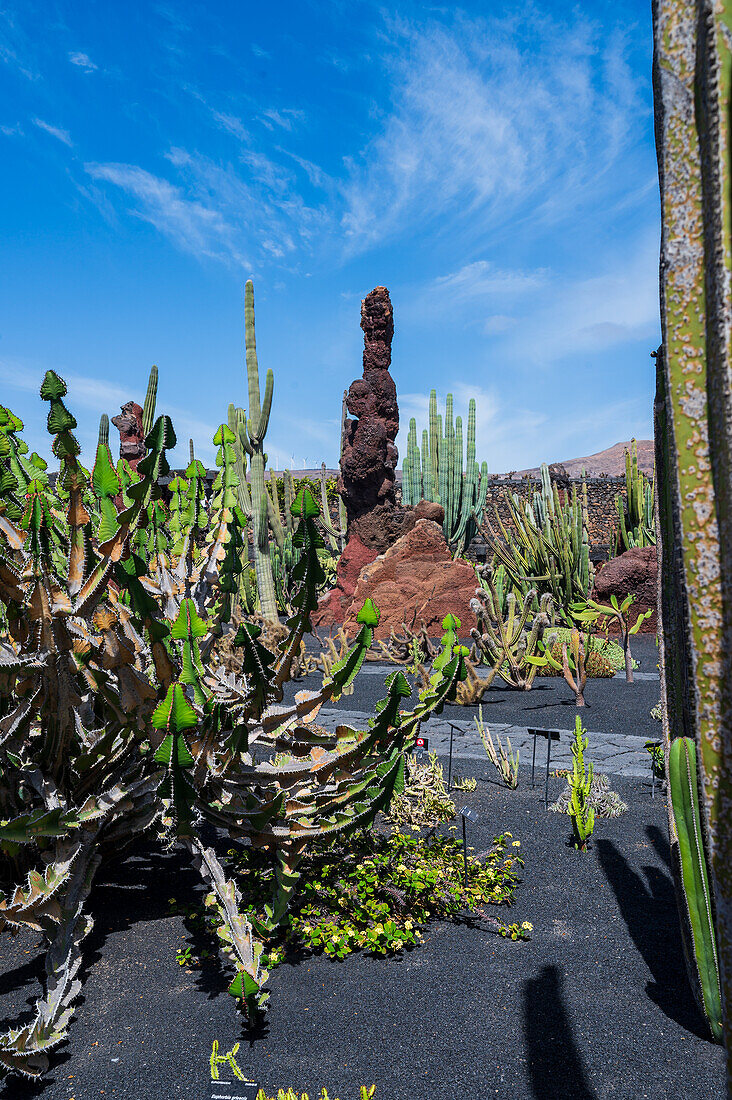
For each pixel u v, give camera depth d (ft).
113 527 10.69
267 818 11.19
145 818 12.53
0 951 11.79
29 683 10.89
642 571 53.47
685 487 4.11
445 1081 8.39
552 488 61.11
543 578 55.21
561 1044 9.07
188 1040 9.27
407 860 14.03
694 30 4.15
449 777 20.85
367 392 68.08
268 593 44.55
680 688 8.46
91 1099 8.21
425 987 10.48
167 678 11.14
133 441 50.85
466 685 31.73
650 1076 8.45
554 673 39.73
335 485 94.38
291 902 12.76
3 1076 8.63
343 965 11.18
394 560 54.60
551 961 11.20
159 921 12.62
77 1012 10.00
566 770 21.50
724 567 3.25
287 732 12.30
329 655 40.81
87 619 11.05
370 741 11.69
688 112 4.17
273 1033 9.39
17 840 10.21
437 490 68.69
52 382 10.43
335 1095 8.18
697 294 4.11
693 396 4.10
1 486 12.25
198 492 14.55
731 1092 3.00
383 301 69.31
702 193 4.01
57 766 11.87
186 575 13.82
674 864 8.70
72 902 10.71
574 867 14.82
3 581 10.69
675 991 10.27
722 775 3.26
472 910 12.82
